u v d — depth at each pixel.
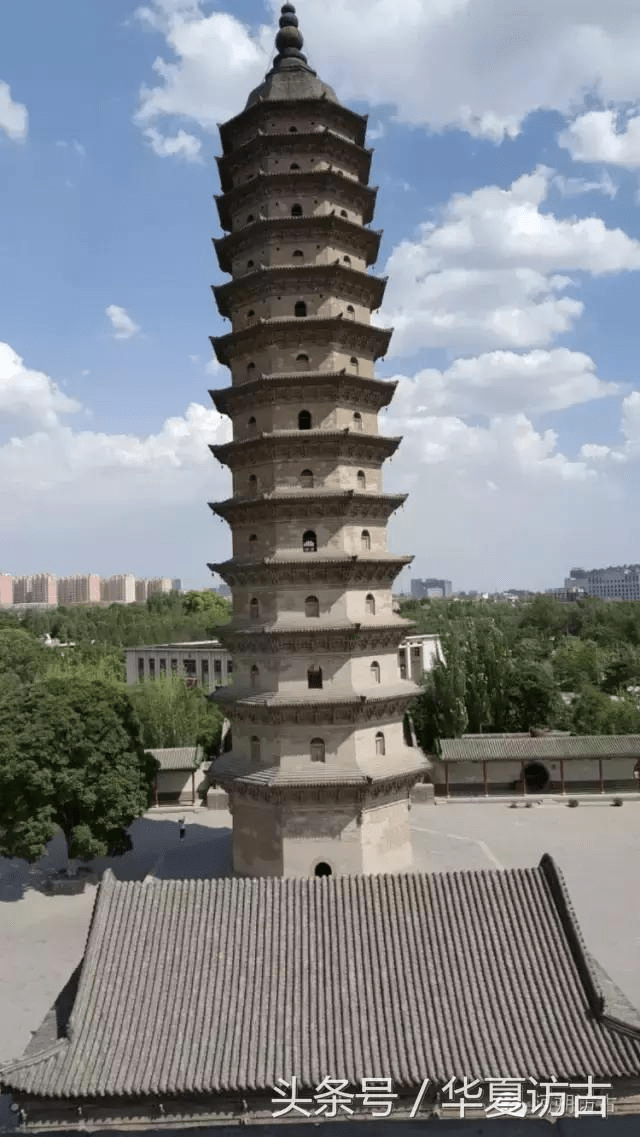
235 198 50.41
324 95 48.41
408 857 47.81
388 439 47.69
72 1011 26.23
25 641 118.19
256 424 47.94
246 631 45.97
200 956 28.11
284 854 44.66
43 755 50.97
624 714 82.94
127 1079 24.28
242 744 47.72
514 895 29.94
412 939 28.53
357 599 46.41
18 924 47.25
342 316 46.66
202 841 56.41
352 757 45.12
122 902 29.80
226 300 50.16
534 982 27.12
